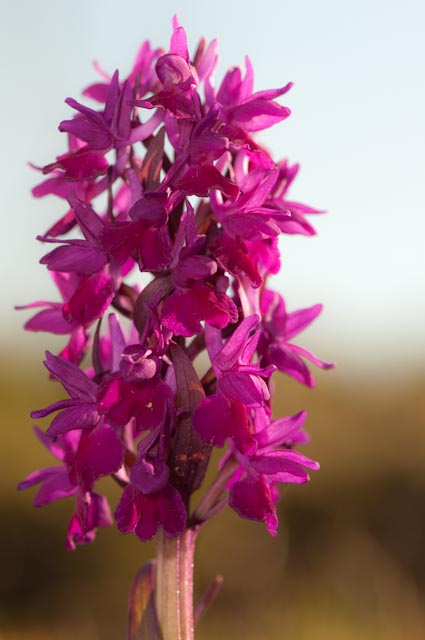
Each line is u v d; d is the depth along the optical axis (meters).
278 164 0.33
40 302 0.33
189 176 0.31
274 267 0.32
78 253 0.31
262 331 0.33
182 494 0.31
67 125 0.32
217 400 0.31
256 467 0.31
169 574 0.32
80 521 0.32
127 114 0.32
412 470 0.93
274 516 0.31
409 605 0.80
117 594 0.77
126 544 0.77
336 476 0.93
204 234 0.31
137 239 0.31
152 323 0.31
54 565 0.77
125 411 0.31
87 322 0.32
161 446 0.31
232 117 0.32
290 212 0.32
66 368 0.31
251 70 0.32
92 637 0.75
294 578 0.84
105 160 0.32
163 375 0.31
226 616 0.78
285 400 1.05
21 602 0.76
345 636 0.73
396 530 0.91
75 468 0.31
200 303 0.30
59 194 0.33
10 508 0.78
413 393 1.02
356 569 0.85
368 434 0.97
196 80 0.31
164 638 0.32
